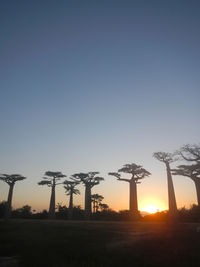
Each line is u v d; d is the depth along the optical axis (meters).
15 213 67.62
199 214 44.38
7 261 12.08
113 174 58.22
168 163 51.72
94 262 11.70
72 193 69.31
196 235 20.19
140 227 28.98
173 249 14.71
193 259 12.44
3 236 20.97
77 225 31.25
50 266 11.29
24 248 15.20
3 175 68.31
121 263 11.68
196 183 50.72
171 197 48.41
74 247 15.40
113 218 54.28
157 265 11.43
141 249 14.69
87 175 66.56
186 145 49.25
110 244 16.61
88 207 62.72
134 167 57.41
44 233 22.91
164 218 46.97
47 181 68.75
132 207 54.28
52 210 65.44
